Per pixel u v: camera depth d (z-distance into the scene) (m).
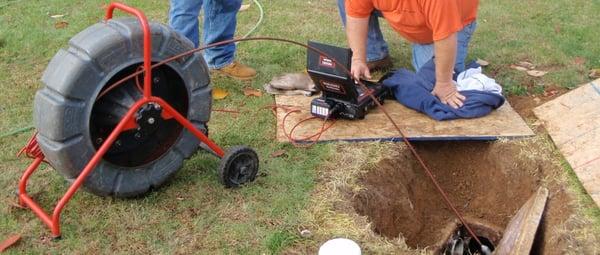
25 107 4.63
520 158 4.10
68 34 5.94
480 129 4.29
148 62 3.15
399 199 4.00
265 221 3.40
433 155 4.42
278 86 4.83
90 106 3.15
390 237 3.85
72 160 3.20
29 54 5.52
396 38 6.00
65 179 3.60
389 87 4.66
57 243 3.23
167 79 3.48
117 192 3.44
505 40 5.79
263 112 4.57
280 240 3.24
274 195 3.61
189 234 3.31
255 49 5.65
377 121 4.38
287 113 4.48
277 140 4.16
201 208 3.51
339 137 4.16
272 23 6.28
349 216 3.44
